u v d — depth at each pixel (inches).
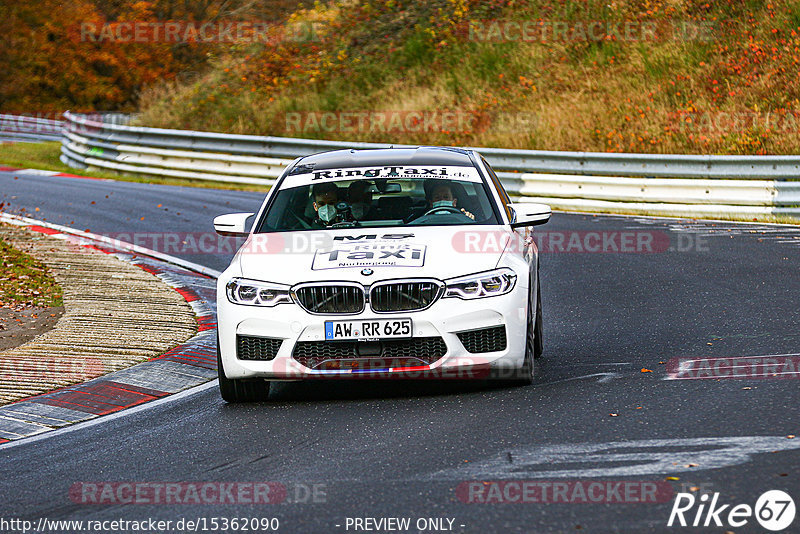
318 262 970.7
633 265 1834.4
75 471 780.0
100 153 3799.2
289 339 940.6
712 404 851.4
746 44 3624.5
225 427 898.7
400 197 1112.2
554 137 3304.6
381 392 1008.9
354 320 931.3
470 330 938.1
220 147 3385.8
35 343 1277.1
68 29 6968.5
